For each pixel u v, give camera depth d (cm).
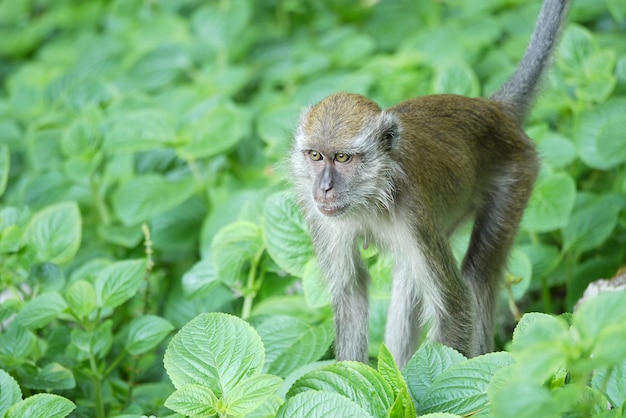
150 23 2170
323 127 1052
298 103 1712
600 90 1448
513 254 1236
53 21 2508
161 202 1460
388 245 1122
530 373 666
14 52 2472
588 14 1862
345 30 2053
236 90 1905
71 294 1123
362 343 1131
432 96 1177
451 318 1066
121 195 1473
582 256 1401
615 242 1366
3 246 1220
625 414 749
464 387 828
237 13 2045
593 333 669
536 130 1373
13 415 880
